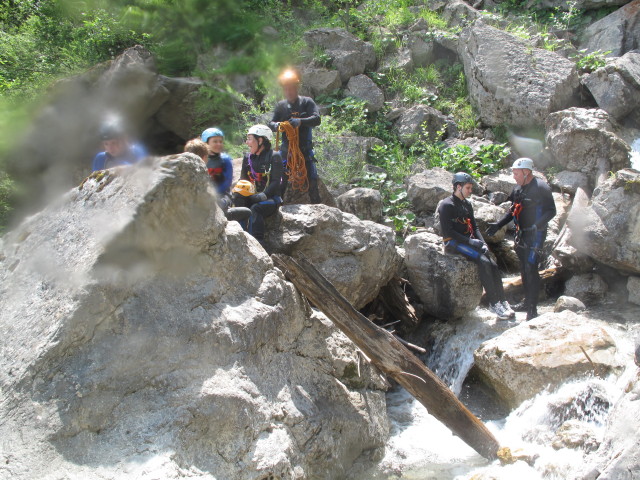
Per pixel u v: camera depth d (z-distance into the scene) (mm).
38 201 6723
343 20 12070
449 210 6688
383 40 11875
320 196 7285
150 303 3756
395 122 10594
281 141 7062
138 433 3412
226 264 4180
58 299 3707
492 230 7141
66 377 3432
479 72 10422
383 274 6277
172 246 3867
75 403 3363
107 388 3469
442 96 11336
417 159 9852
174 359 3689
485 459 4770
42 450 3211
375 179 8953
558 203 8570
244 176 5809
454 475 4566
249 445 3721
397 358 4605
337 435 4391
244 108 7895
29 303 3893
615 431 3799
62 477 3129
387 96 11234
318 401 4426
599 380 5090
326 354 4723
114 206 3859
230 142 7625
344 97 10703
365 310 6793
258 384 4016
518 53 10375
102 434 3387
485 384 5973
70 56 6820
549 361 5281
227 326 3963
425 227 8383
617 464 3496
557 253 7266
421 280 6801
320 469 4207
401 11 12461
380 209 8117
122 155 5047
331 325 4891
